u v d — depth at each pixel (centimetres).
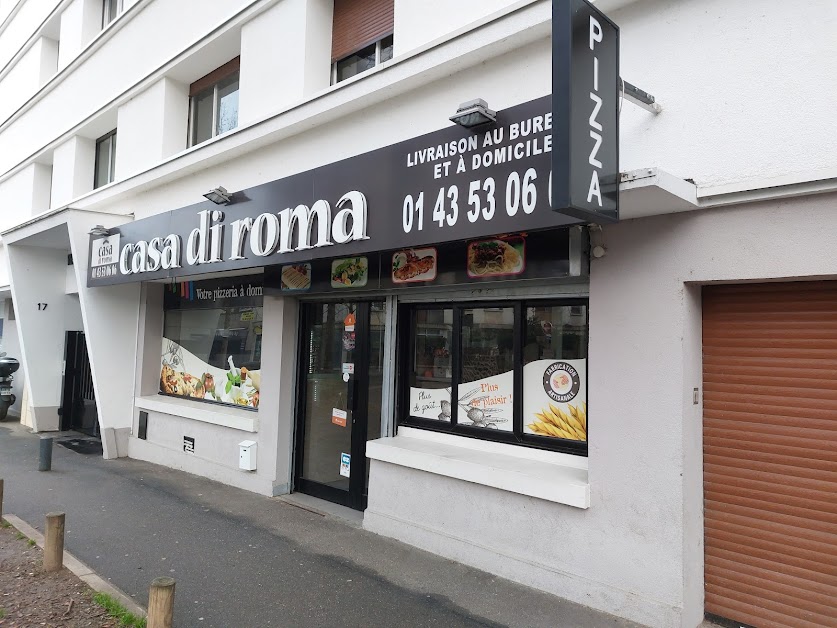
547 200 355
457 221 406
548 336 468
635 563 377
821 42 319
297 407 682
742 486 367
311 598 417
